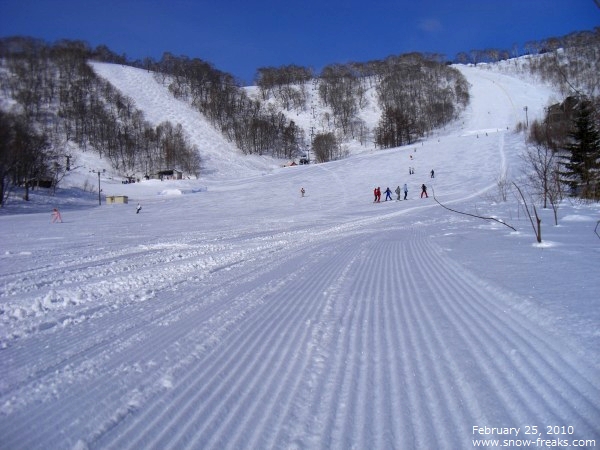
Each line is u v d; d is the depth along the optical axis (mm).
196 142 151375
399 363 3658
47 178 75438
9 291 7961
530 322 4277
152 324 5277
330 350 4059
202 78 191500
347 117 180000
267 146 158000
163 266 10453
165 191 77188
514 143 72875
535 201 22141
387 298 5848
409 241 12211
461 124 144500
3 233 22344
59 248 15219
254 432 2746
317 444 2580
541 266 6773
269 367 3748
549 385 3076
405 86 189875
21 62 157250
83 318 5766
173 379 3604
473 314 4777
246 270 9258
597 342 3568
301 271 8617
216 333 4758
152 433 2787
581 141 21250
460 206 26703
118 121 148375
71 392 3445
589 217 14289
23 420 3027
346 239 14414
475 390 3100
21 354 4391
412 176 59750
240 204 48250
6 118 64875
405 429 2688
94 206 60281
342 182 62562
